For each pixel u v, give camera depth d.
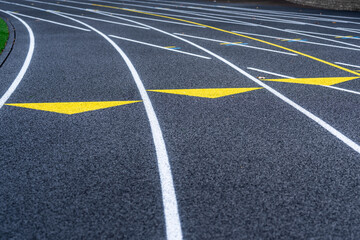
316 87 6.28
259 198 3.08
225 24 14.95
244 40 11.12
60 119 4.93
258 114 5.02
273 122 4.73
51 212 2.93
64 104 5.54
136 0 27.08
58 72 7.50
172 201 3.07
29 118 4.98
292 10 20.38
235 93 6.00
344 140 4.18
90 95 5.97
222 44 10.48
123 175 3.49
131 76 7.14
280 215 2.86
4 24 14.77
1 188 3.27
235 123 4.71
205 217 2.85
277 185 3.27
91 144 4.15
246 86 6.39
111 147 4.07
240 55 8.97
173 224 2.78
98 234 2.67
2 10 20.66
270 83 6.57
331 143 4.10
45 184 3.33
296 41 10.90
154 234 2.67
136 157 3.84
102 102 5.62
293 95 5.85
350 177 3.39
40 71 7.61
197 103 5.52
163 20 16.38
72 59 8.71
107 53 9.34
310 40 11.04
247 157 3.79
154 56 8.96
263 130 4.48
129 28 13.86
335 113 5.02
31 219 2.85
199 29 13.55
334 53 9.14
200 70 7.55
